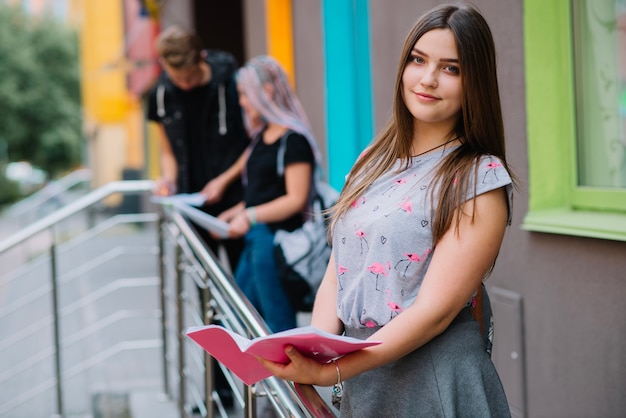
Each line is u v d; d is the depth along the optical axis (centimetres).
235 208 500
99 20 2844
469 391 203
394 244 204
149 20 1683
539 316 363
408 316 193
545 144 363
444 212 198
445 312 193
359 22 645
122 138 2958
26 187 4650
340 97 657
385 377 208
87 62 3136
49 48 3938
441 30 202
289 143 425
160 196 524
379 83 545
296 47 756
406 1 484
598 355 323
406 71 209
